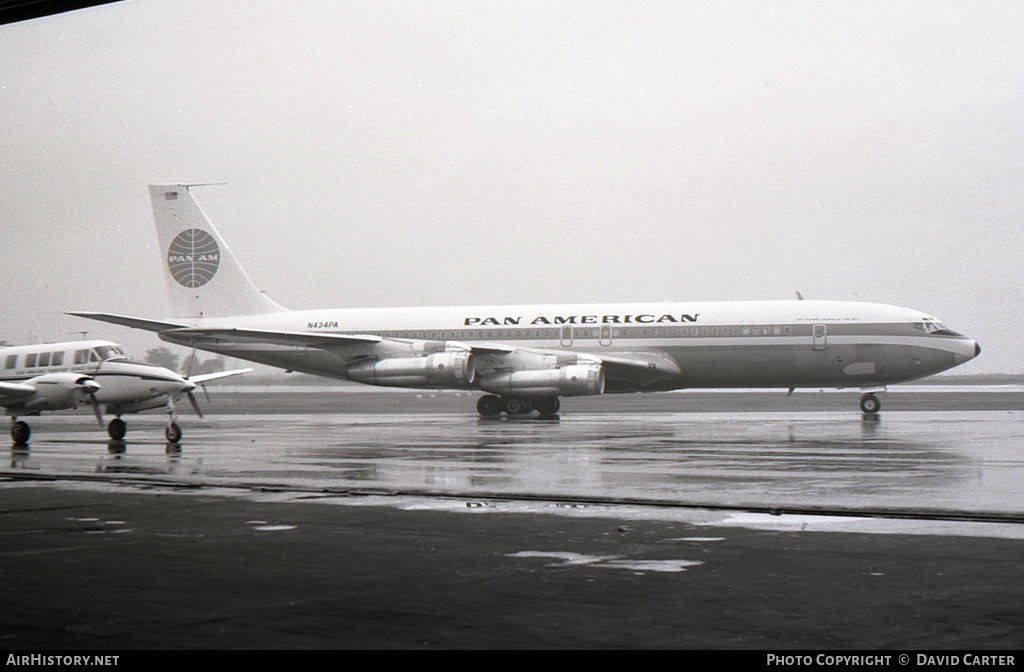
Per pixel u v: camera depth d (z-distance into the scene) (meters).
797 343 65.69
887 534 19.16
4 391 46.25
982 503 23.11
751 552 17.38
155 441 49.09
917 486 26.36
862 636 11.95
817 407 86.19
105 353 49.25
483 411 72.81
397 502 24.48
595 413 77.38
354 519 21.75
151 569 16.41
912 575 15.34
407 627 12.62
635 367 67.56
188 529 20.53
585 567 16.23
